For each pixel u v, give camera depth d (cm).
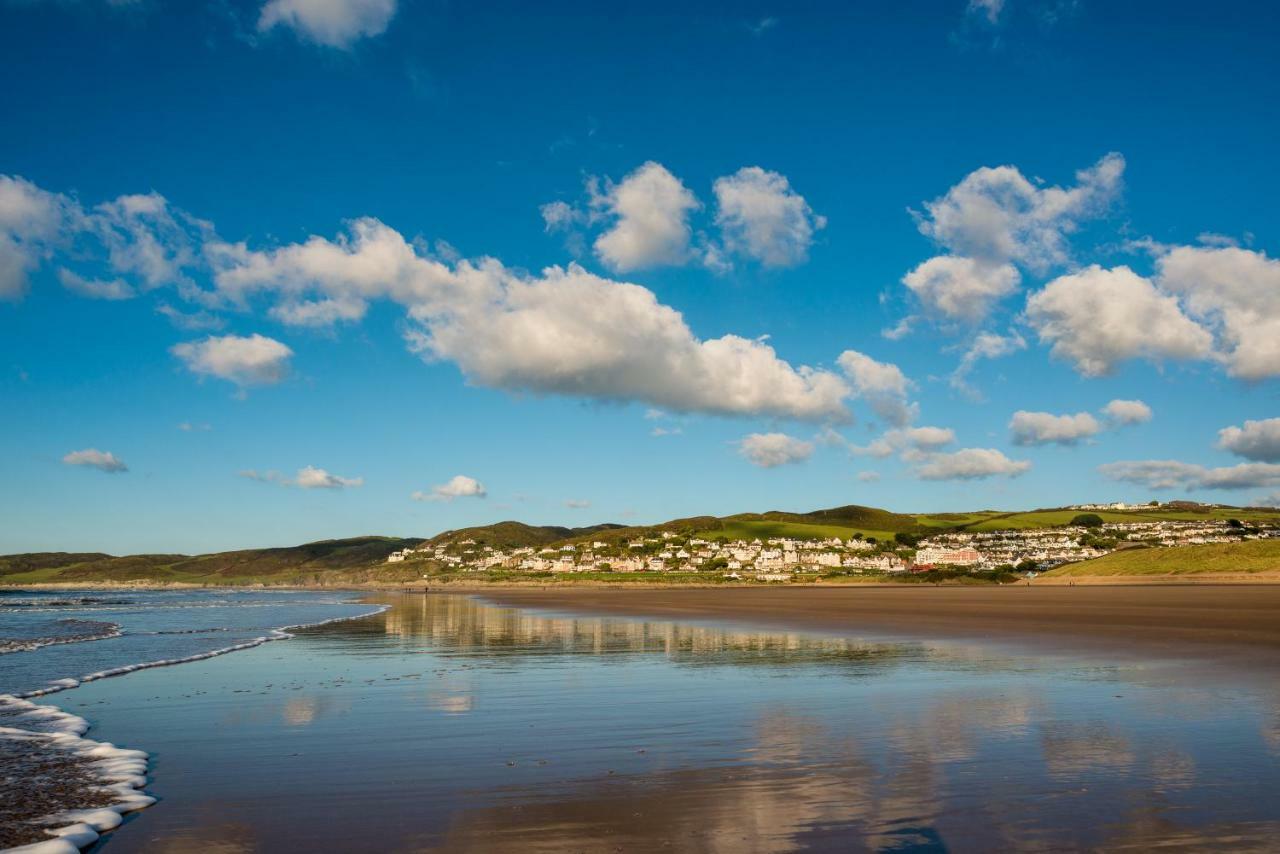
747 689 1847
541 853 770
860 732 1321
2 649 3194
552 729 1388
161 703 1747
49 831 849
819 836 807
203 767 1142
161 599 13825
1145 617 4147
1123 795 934
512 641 3425
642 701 1688
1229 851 751
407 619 5603
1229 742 1209
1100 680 1903
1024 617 4441
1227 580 11231
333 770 1112
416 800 959
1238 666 2128
